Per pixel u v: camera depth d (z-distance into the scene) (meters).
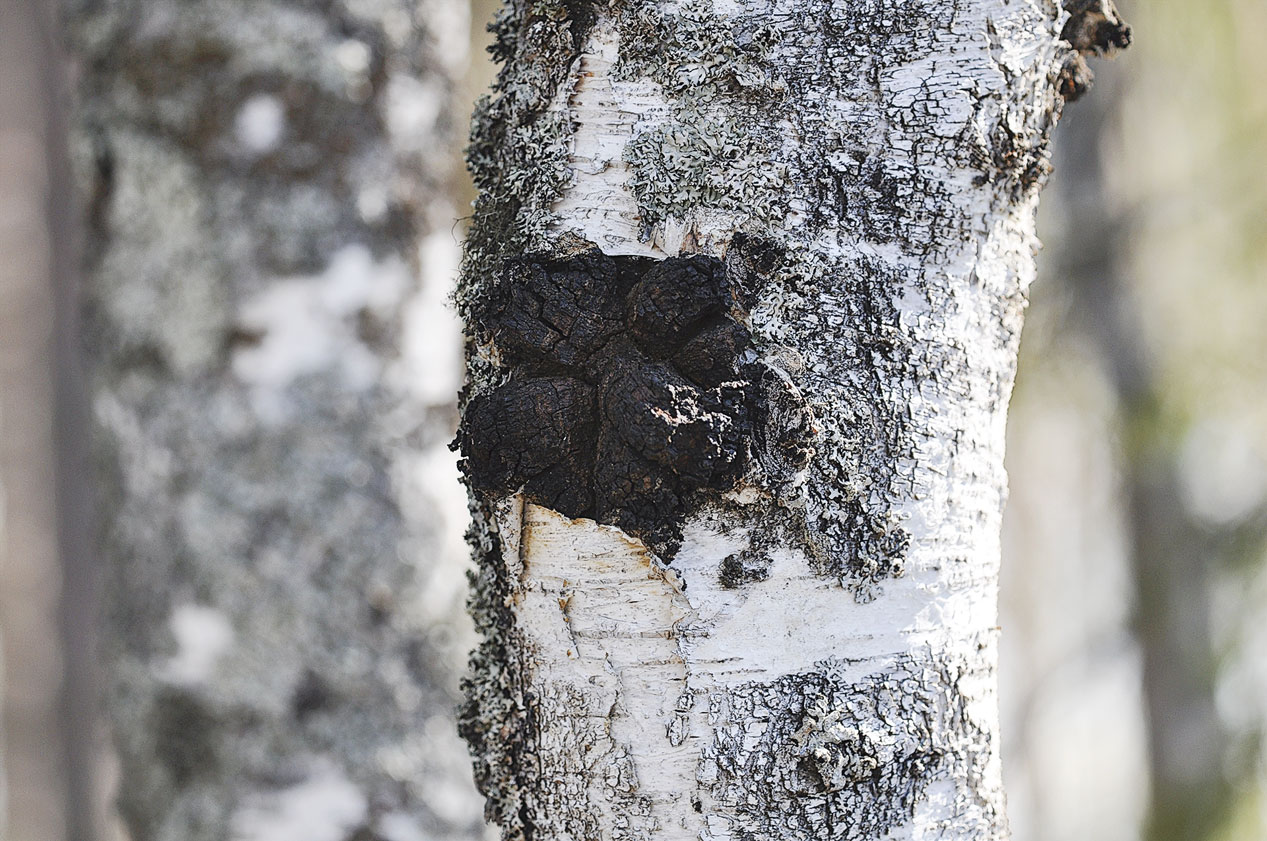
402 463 2.62
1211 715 4.94
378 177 2.62
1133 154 4.98
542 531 1.64
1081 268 4.61
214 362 2.50
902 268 1.63
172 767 2.49
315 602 2.51
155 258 2.51
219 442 2.50
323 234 2.54
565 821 1.65
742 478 1.61
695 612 1.62
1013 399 4.89
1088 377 4.91
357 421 2.56
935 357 1.64
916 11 1.63
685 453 1.60
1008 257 1.66
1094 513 7.10
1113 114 4.59
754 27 1.63
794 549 1.62
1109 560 6.84
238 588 2.48
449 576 2.68
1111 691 7.15
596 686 1.64
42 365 5.50
